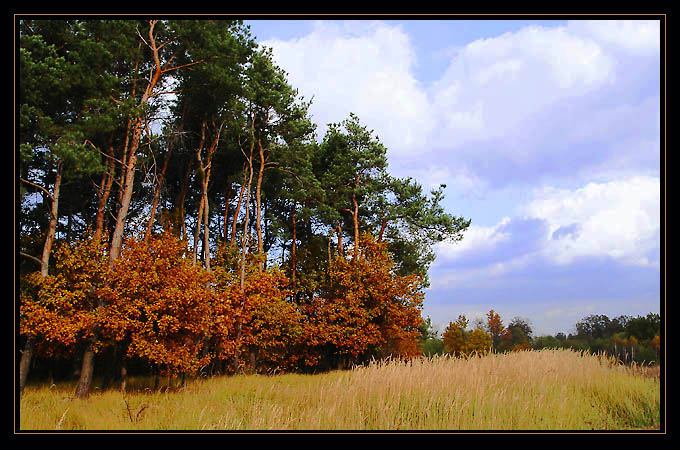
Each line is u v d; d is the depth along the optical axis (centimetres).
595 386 1216
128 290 1694
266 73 3044
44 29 1775
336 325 3008
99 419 1081
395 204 3547
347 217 3778
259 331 2742
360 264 3116
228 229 3772
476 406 998
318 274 3447
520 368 1310
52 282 1662
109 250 2005
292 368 3303
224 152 3206
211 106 2570
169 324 1753
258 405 1131
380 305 3064
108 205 2580
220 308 2162
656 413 984
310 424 958
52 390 1762
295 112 3181
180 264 1902
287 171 3206
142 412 1146
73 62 1730
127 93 2122
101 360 2323
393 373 1194
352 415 998
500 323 4244
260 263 2936
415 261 3550
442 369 1266
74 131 1702
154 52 2042
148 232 2148
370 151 3572
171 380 1920
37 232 2267
